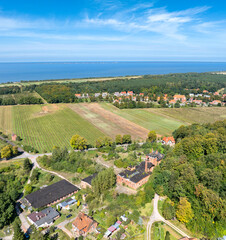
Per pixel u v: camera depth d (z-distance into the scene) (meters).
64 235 76.44
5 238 75.81
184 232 77.62
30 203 93.06
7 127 199.12
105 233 75.75
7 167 122.38
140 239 73.94
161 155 127.50
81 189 105.31
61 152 134.75
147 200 93.00
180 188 88.00
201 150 114.75
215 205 76.50
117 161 125.75
